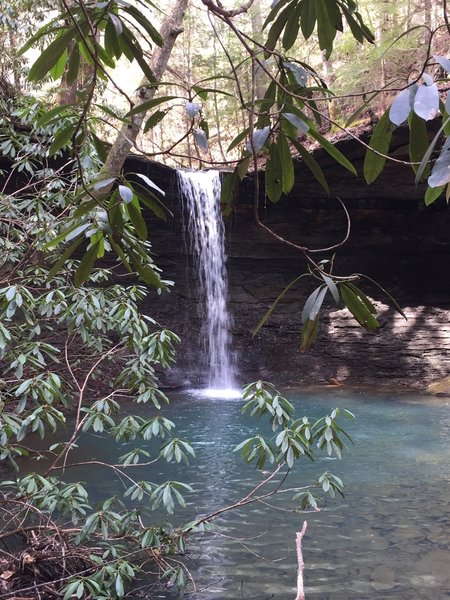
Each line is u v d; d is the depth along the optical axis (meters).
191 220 13.43
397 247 14.12
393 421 8.45
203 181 13.33
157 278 1.65
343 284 1.25
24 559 3.09
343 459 6.27
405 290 14.05
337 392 11.52
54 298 4.00
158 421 3.20
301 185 12.83
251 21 14.05
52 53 1.44
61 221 3.87
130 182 1.39
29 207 4.07
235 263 14.11
